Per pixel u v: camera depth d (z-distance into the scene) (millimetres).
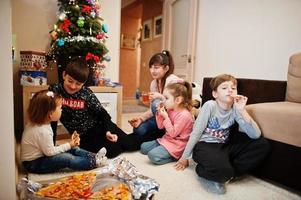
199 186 1118
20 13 2100
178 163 1354
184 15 3615
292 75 1531
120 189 852
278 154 1128
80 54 1951
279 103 1352
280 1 2404
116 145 1528
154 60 1711
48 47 2238
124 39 5707
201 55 3396
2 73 729
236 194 1067
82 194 803
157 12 4469
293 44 2309
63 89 1458
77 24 1941
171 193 1036
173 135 1459
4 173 767
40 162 1175
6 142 760
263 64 2594
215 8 3150
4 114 747
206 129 1307
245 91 1507
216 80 1300
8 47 723
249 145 1195
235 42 2902
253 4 2678
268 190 1125
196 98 2164
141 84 5141
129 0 5168
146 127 1724
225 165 1073
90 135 1526
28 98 1684
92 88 1937
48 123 1188
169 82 1614
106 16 2545
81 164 1227
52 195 790
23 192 834
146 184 888
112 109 2074
